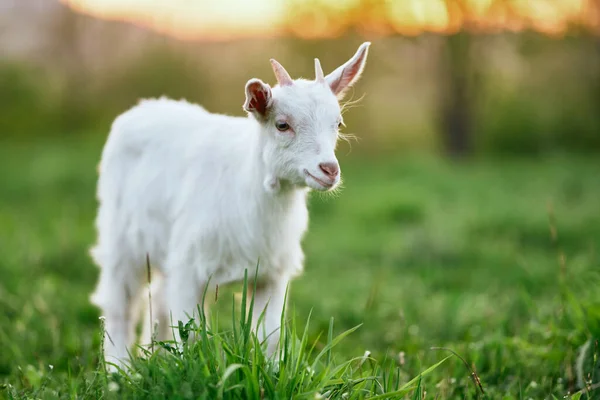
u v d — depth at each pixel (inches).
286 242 168.4
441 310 256.7
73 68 1026.7
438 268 344.2
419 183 619.2
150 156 183.2
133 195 183.0
